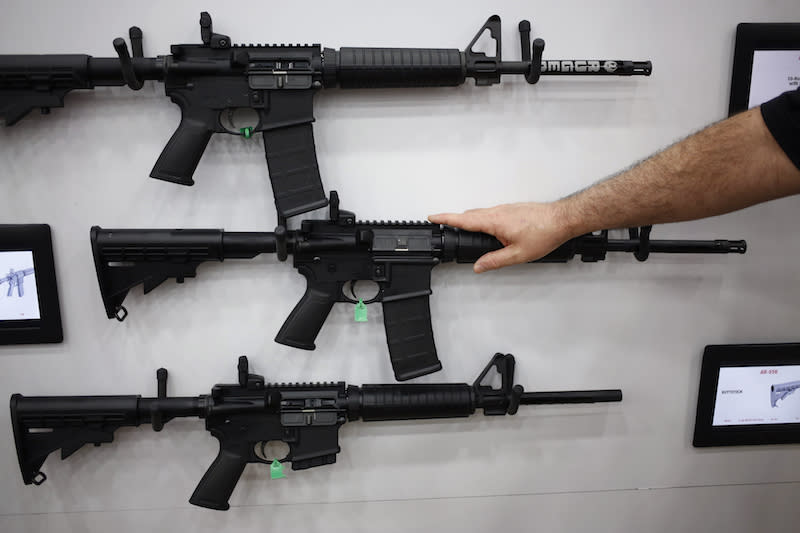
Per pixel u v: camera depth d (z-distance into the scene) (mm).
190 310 1534
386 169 1509
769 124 958
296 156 1408
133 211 1480
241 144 1473
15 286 1470
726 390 1667
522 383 1640
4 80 1330
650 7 1493
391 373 1597
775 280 1646
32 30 1387
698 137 1069
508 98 1499
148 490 1604
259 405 1477
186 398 1475
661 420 1695
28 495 1581
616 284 1614
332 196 1426
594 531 1737
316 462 1515
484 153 1520
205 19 1354
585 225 1271
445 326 1598
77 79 1339
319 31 1444
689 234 1605
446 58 1385
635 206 1176
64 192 1460
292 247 1426
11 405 1447
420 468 1660
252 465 1611
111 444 1575
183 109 1373
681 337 1654
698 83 1533
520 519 1715
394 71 1378
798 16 1520
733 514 1766
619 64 1422
